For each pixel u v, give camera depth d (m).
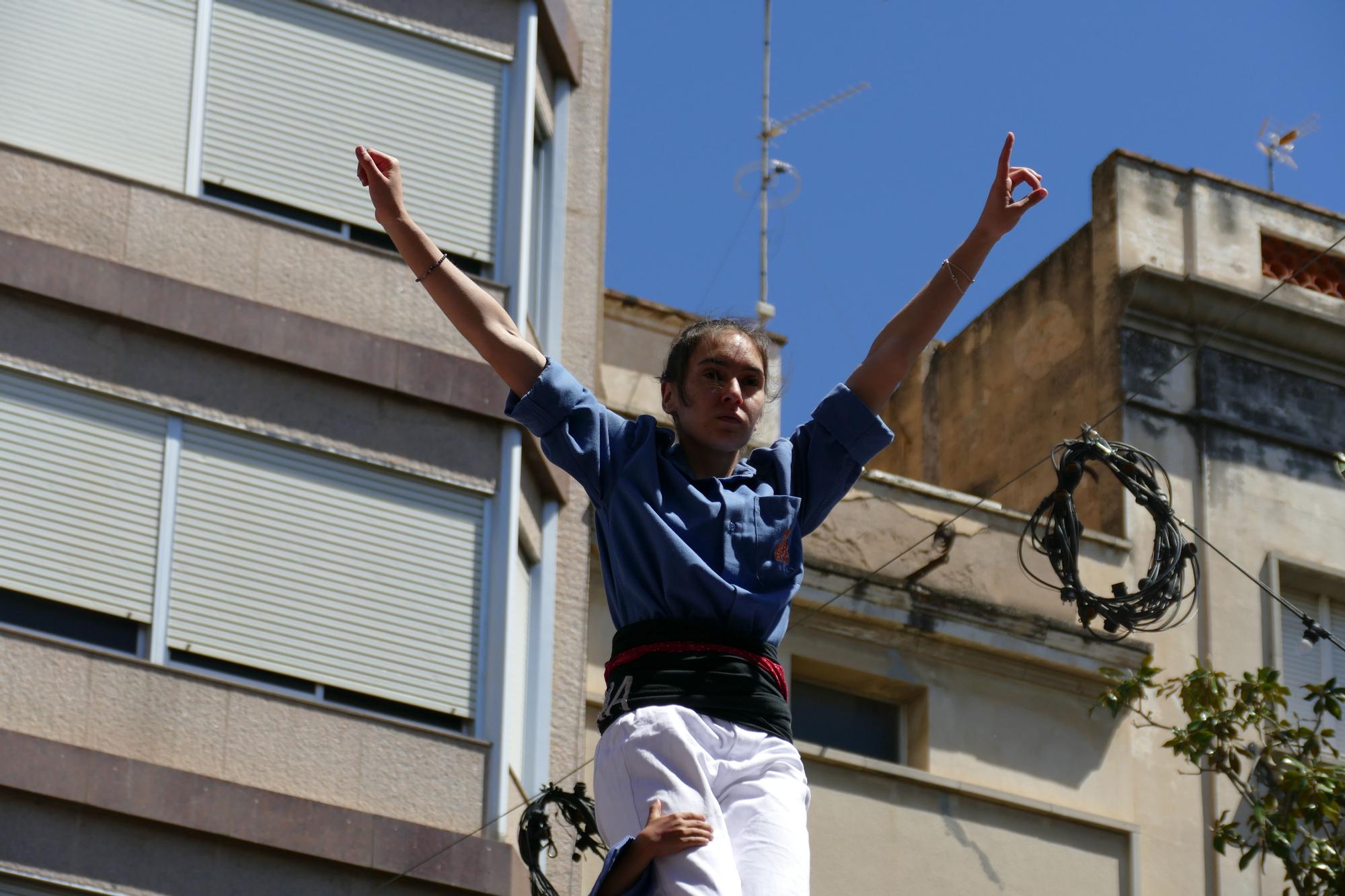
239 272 14.61
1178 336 19.25
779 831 4.93
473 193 15.73
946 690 16.77
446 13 16.03
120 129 14.62
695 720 5.06
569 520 15.61
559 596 15.36
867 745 16.64
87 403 13.84
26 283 13.86
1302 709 17.95
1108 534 18.17
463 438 14.88
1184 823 17.02
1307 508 18.78
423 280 5.50
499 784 13.95
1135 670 17.31
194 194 14.70
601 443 5.39
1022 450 20.14
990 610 17.00
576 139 17.06
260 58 15.27
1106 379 19.12
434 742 13.90
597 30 17.59
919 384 22.05
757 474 5.54
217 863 12.99
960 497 17.30
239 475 14.13
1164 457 18.62
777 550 5.30
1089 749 17.00
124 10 14.89
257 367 14.43
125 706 13.12
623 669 5.19
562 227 16.62
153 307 14.18
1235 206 19.91
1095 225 19.91
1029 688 17.05
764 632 5.23
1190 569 18.09
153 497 13.82
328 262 14.93
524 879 13.82
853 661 16.56
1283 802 14.84
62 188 14.29
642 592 5.22
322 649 13.96
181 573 13.73
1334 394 19.38
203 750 13.24
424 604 14.35
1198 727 14.85
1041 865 16.45
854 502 16.98
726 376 5.46
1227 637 17.89
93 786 12.73
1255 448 18.88
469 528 14.69
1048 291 20.38
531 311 16.23
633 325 17.56
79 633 13.33
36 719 12.84
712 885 4.73
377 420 14.66
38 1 14.66
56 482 13.58
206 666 13.60
